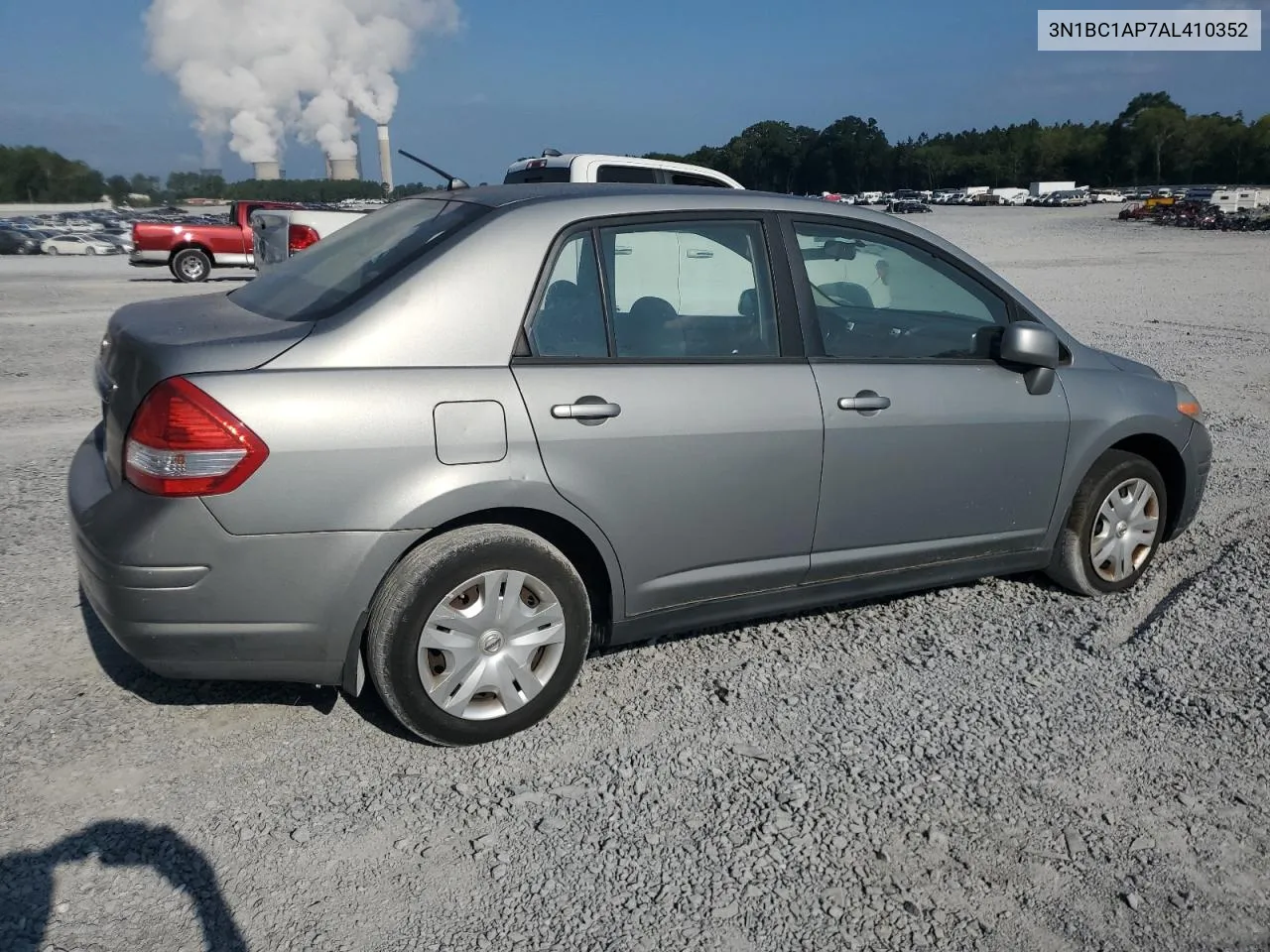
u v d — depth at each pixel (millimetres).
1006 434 4316
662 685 3904
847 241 4117
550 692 3531
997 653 4254
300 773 3264
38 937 2512
